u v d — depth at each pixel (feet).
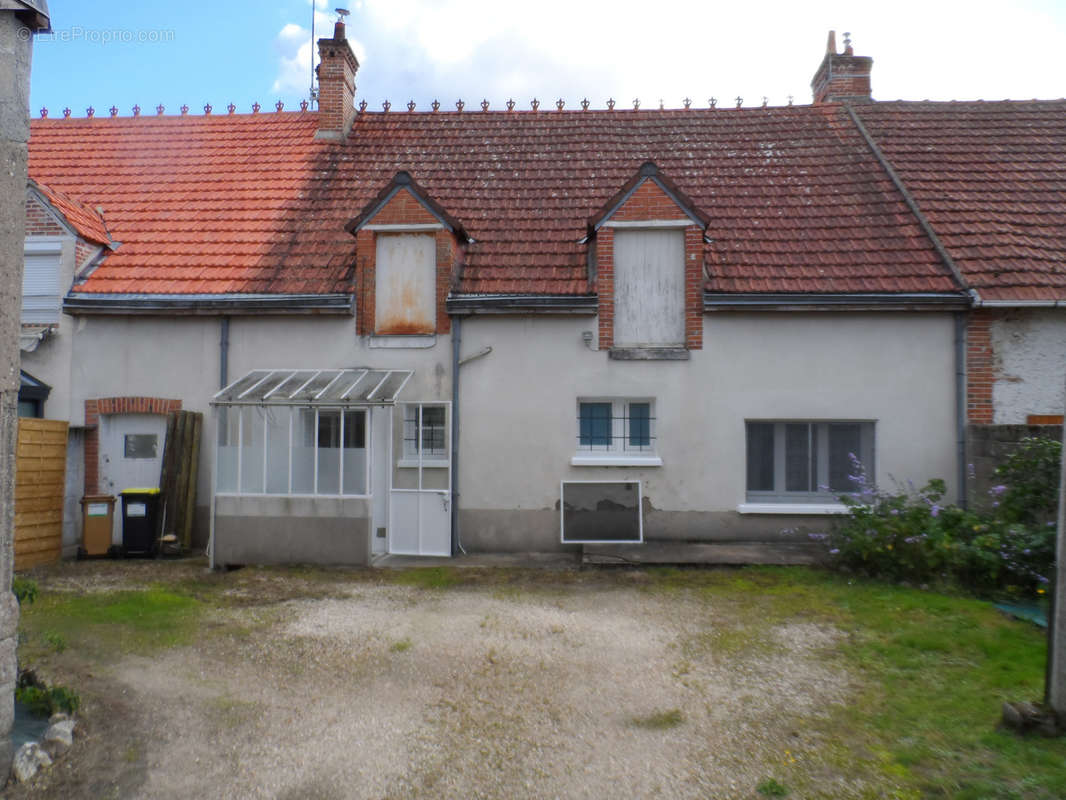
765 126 47.01
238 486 33.24
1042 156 42.50
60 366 37.35
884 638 22.31
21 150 14.43
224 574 31.78
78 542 37.01
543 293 35.78
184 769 15.01
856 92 49.83
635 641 22.61
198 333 37.17
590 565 31.99
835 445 36.29
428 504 35.40
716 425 35.60
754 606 26.00
